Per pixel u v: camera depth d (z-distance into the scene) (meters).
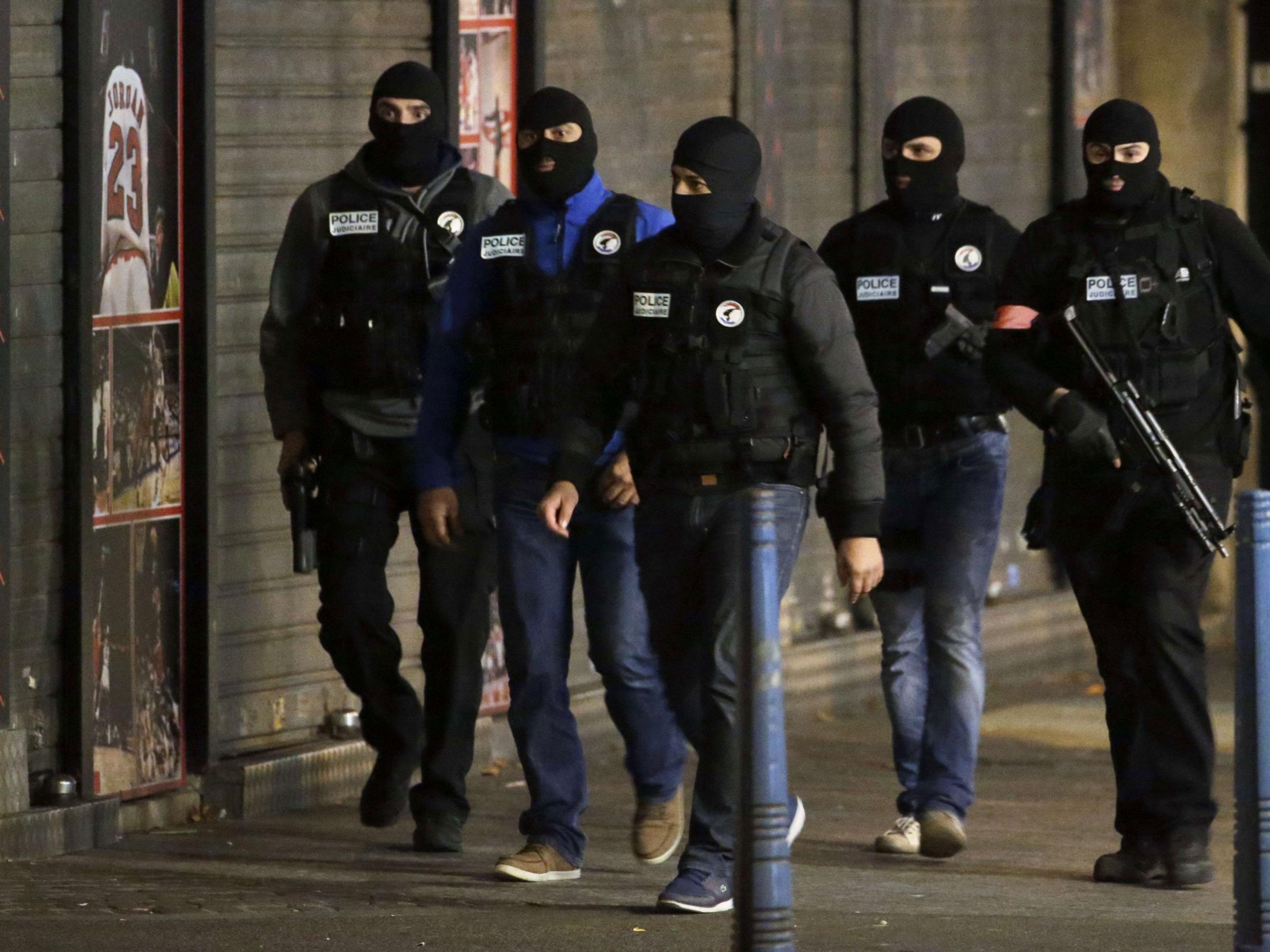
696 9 35.75
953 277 25.88
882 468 22.64
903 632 26.86
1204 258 23.36
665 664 22.16
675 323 21.39
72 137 26.36
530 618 23.77
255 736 29.78
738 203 21.42
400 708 26.47
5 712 25.94
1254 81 45.75
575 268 23.48
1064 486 23.88
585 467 22.19
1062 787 32.34
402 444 25.84
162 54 27.86
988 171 41.56
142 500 27.84
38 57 26.06
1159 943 20.78
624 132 34.69
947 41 40.53
